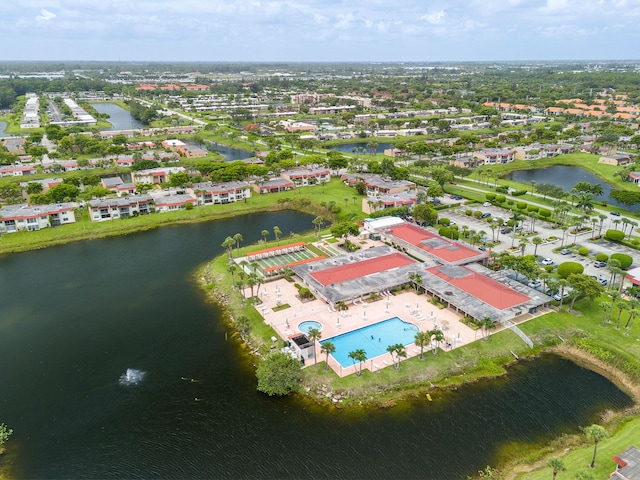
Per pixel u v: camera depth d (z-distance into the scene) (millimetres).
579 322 119375
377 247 163375
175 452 86375
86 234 190750
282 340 115250
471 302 124812
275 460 83812
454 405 95562
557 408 94438
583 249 159250
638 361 104000
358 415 93312
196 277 154750
